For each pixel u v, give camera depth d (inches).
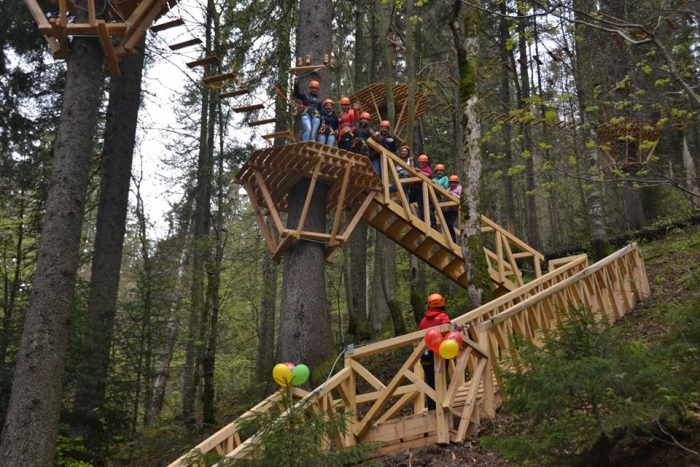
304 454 174.4
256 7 522.0
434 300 260.4
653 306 351.3
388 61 470.3
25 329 273.6
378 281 542.0
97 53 311.9
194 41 356.2
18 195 527.8
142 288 483.5
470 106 354.9
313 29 398.9
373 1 635.5
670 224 511.5
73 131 296.0
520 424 189.6
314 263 363.6
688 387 151.3
